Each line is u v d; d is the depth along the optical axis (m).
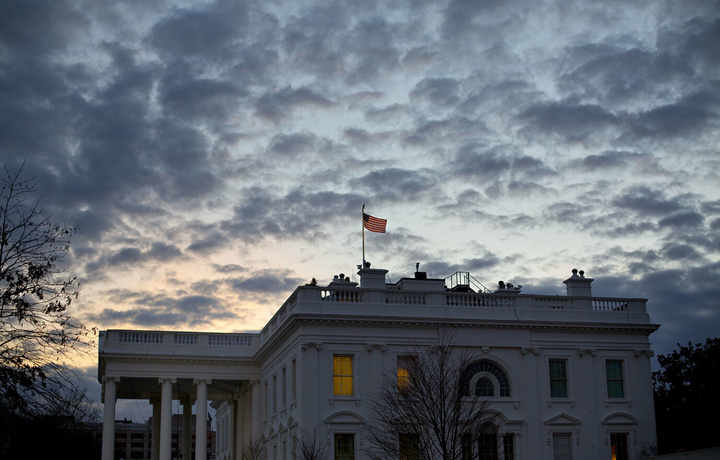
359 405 57.38
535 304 63.59
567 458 60.88
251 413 74.81
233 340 74.25
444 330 59.88
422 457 53.53
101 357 69.94
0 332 29.67
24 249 30.70
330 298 59.50
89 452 81.94
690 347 80.94
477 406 58.50
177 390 83.69
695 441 74.69
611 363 64.19
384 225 66.69
